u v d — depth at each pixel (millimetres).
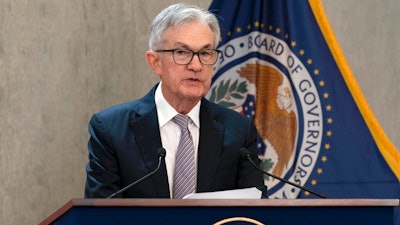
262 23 8469
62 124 8289
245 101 8406
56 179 8188
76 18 8562
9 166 7523
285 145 8359
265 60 8453
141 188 5621
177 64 5699
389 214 4254
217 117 6074
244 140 6027
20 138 7664
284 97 8359
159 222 4082
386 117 10852
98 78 8961
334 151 8391
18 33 7656
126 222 4070
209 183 5762
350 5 10805
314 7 8492
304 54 8414
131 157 5703
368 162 8438
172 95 5852
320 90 8398
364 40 10844
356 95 8453
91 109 8820
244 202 4113
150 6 9914
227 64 8430
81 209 4059
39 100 7934
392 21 10906
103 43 9078
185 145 5859
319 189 8336
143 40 9828
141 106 6000
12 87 7562
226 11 8477
